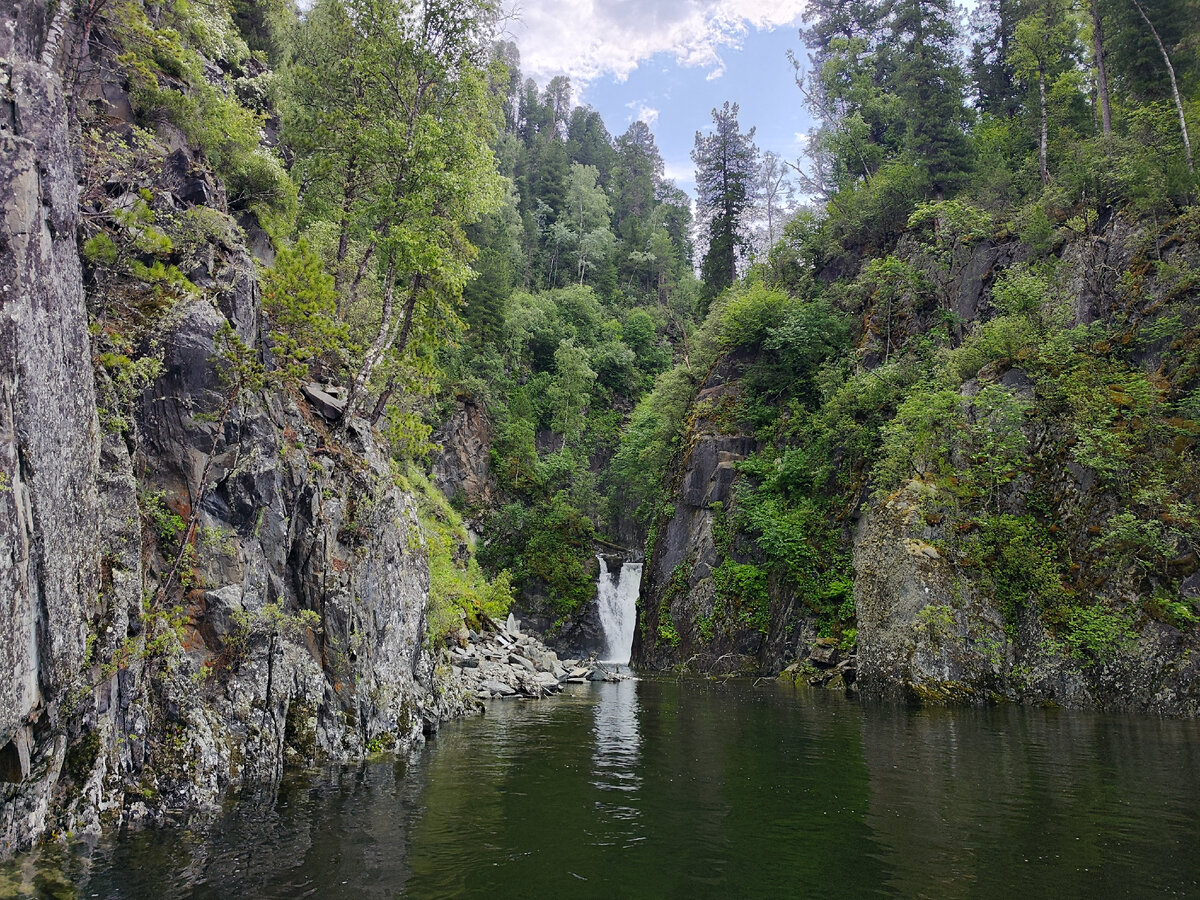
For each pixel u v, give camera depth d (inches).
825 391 1433.3
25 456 280.4
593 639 1803.6
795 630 1268.5
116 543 365.1
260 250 754.2
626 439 2103.8
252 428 482.3
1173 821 359.3
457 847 317.4
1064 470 922.1
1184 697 738.2
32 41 363.3
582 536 1930.4
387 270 784.3
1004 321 1090.7
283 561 496.4
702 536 1518.2
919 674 868.0
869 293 1589.6
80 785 326.0
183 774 376.8
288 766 467.8
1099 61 1445.6
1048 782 445.7
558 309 2751.0
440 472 1833.2
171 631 396.5
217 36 826.2
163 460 430.6
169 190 538.0
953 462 1011.3
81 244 409.4
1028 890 268.1
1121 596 812.6
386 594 602.5
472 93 819.4
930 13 1876.2
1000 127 1818.4
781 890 268.7
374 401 829.2
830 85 2261.3
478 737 622.2
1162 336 957.2
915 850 316.5
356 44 846.5
